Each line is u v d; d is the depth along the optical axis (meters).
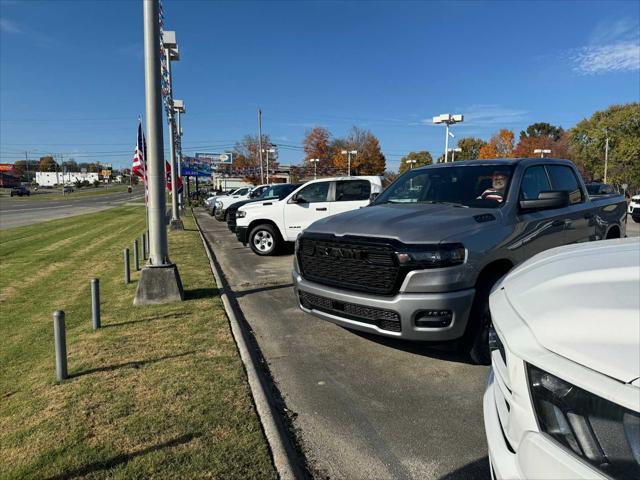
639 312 1.37
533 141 70.25
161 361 4.17
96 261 11.02
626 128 57.84
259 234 11.12
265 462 2.68
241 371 3.92
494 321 1.90
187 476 2.55
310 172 73.31
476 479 2.60
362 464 2.76
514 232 4.14
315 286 4.23
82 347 4.58
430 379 3.86
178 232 17.23
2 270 9.95
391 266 3.64
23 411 3.33
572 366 1.38
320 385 3.82
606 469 1.25
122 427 3.06
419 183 5.31
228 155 68.31
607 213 5.90
